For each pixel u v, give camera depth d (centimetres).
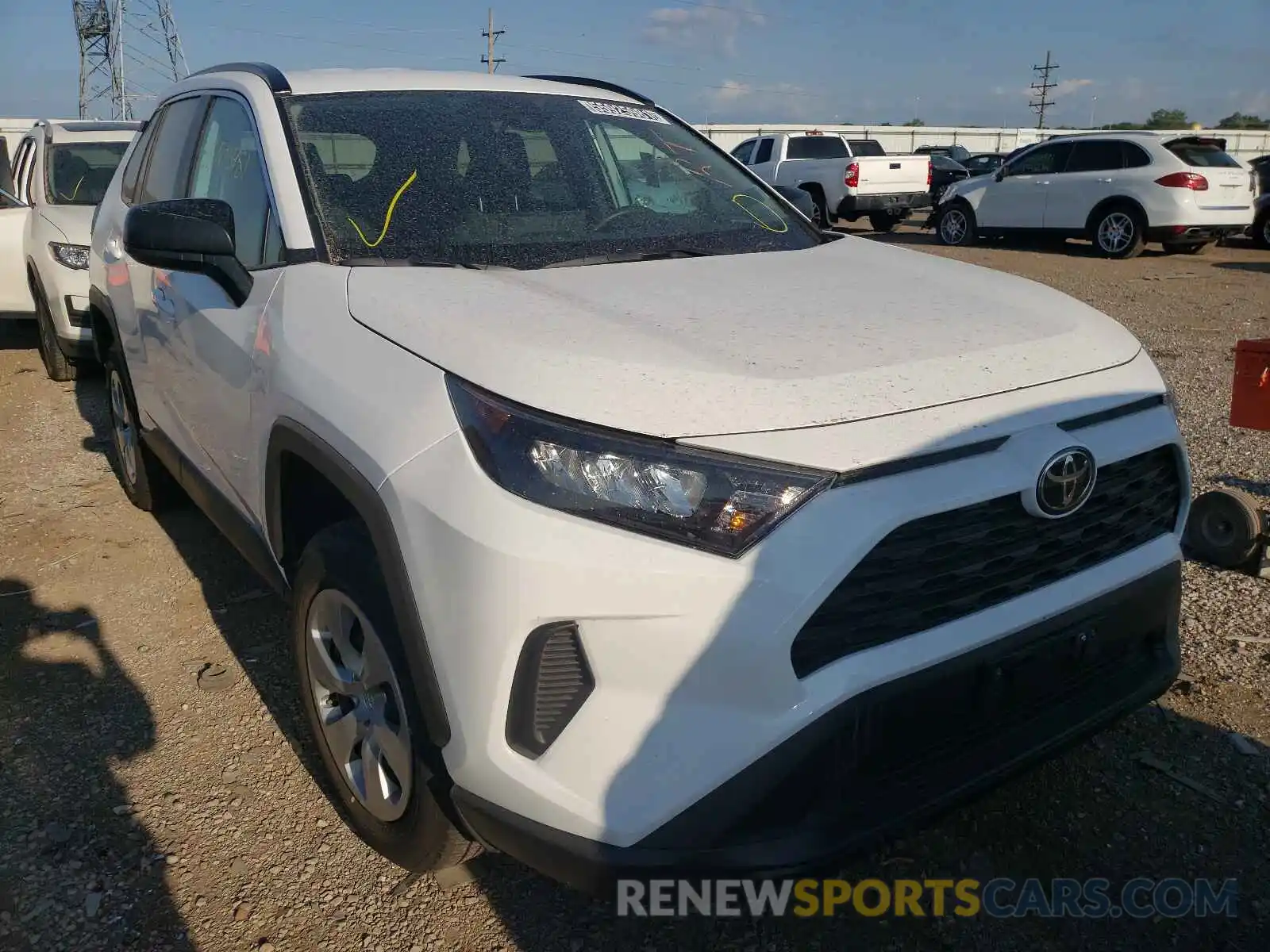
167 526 450
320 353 229
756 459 177
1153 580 226
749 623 173
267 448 247
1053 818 258
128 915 229
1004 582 200
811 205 372
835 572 175
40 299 675
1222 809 260
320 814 262
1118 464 216
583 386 184
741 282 253
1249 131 3734
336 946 221
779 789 177
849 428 184
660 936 225
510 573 176
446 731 191
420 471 191
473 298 222
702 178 341
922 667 188
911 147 3819
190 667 333
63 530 445
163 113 405
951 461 189
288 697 315
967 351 212
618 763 177
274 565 274
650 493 175
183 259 261
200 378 300
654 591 173
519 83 349
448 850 218
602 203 310
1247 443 545
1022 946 221
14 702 312
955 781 197
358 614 218
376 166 286
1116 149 1420
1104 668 227
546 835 181
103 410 635
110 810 263
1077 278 1215
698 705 176
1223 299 1038
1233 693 308
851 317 226
